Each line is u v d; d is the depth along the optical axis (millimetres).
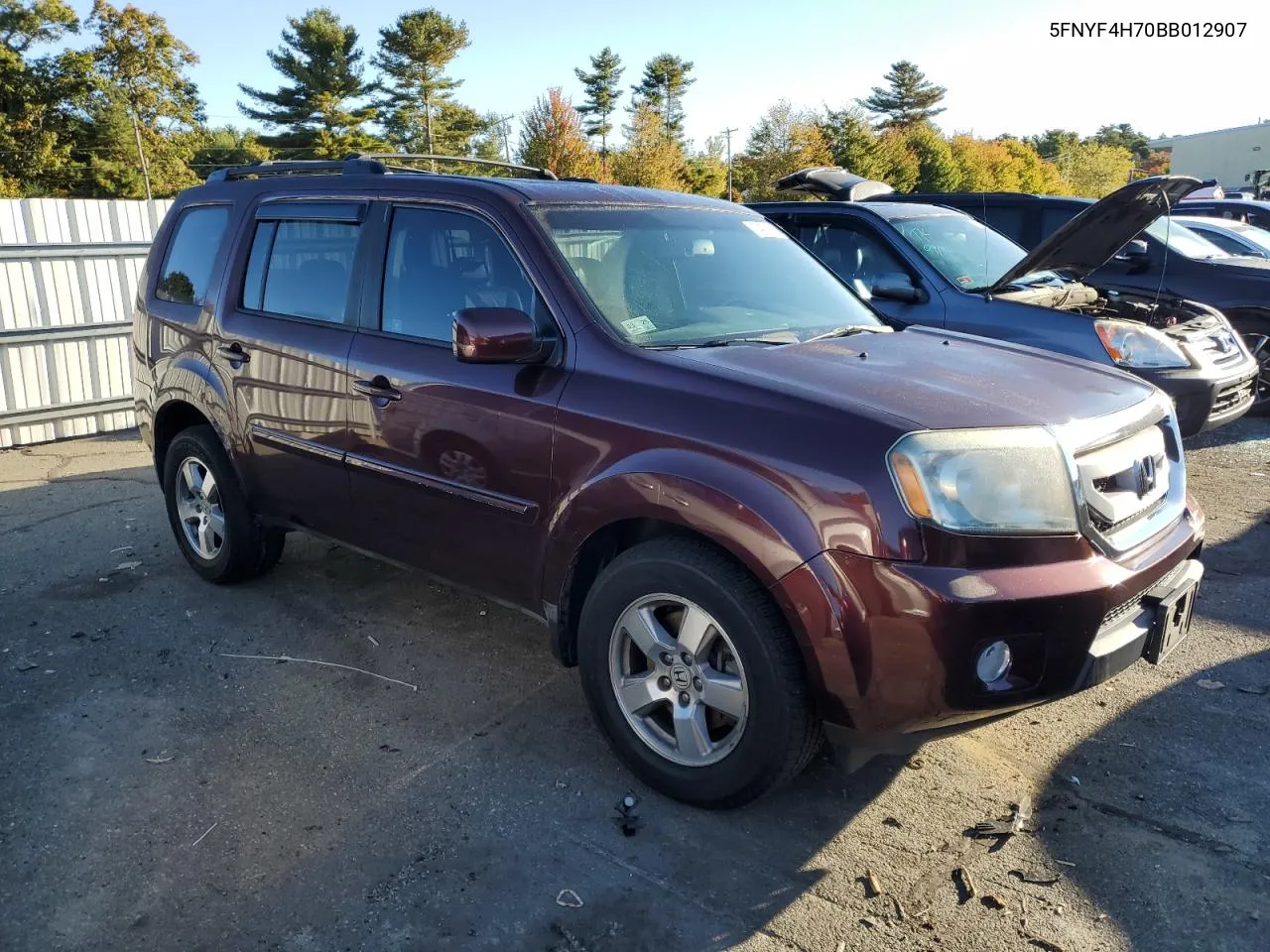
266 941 2469
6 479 6973
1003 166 75000
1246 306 8250
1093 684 2680
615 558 3043
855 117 69125
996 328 6098
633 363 3053
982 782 3162
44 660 4027
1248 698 3689
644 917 2561
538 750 3371
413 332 3658
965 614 2475
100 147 64812
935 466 2533
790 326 3658
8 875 2703
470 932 2508
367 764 3279
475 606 4617
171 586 4844
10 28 61719
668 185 60844
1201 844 2840
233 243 4457
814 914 2568
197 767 3254
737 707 2812
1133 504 2914
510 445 3242
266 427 4188
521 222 3420
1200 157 69562
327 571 5047
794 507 2604
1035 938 2479
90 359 8383
